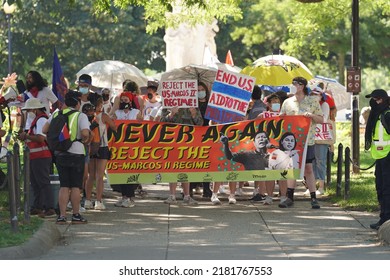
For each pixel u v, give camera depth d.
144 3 28.25
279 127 20.33
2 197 20.89
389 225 15.86
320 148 22.45
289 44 39.38
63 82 21.45
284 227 17.55
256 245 15.45
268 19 72.06
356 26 26.83
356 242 15.84
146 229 17.23
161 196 22.52
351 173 27.70
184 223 17.98
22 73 76.88
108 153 19.78
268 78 24.86
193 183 22.00
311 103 20.23
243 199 21.84
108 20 74.44
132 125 20.39
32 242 14.51
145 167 20.42
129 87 21.02
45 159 18.53
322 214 19.33
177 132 20.47
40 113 18.47
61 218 17.67
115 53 75.12
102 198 22.06
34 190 18.66
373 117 17.16
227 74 20.53
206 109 20.56
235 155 20.47
